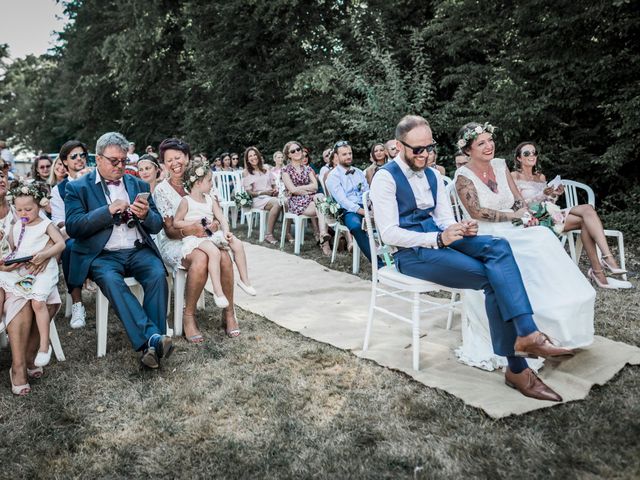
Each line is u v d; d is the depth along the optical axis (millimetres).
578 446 2186
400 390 2748
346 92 11086
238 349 3398
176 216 3797
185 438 2371
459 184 3469
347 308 4250
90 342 3586
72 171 4281
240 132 13734
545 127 7727
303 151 6906
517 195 3703
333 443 2285
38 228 3057
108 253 3445
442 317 3924
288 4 11781
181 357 3273
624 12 6465
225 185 8820
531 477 2016
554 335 2777
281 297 4621
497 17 7969
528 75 7621
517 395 2617
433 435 2322
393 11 11094
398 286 3018
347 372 3006
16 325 2824
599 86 7027
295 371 3037
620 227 6676
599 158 6730
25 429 2475
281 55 12516
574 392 2613
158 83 16266
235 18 12609
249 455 2225
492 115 7496
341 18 12570
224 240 3646
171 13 14906
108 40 15469
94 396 2787
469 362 3041
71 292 3842
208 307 4340
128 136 18188
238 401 2689
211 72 13188
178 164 3885
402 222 3082
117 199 3459
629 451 2131
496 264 2596
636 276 4836
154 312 3285
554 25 6762
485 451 2182
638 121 6293
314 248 6836
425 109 9852
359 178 5859
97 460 2232
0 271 2928
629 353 3037
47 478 2123
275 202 7254
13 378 2836
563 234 4684
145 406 2666
